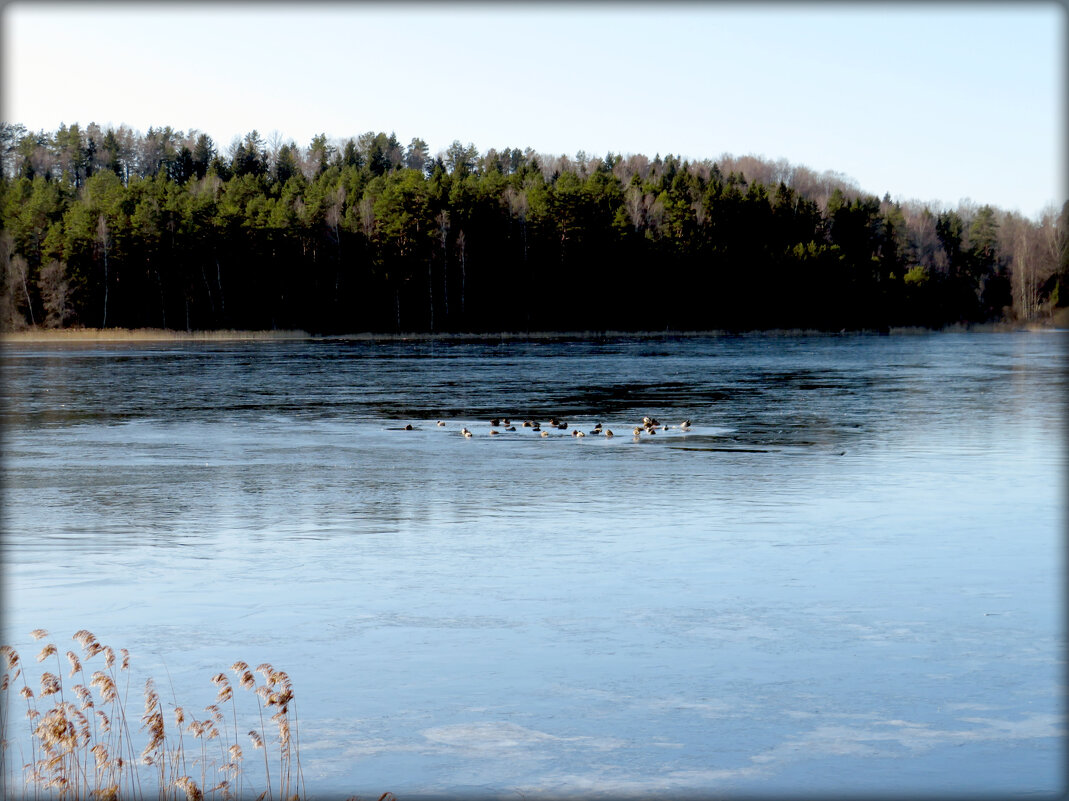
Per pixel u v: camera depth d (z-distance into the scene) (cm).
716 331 19125
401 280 17525
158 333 15900
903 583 1867
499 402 5619
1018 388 6562
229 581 1894
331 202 18575
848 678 1404
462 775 1137
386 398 5847
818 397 5891
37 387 6575
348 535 2284
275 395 6028
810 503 2653
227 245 17312
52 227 17025
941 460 3428
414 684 1388
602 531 2316
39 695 1355
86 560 2058
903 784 1112
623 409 5238
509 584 1866
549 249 18388
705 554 2094
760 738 1224
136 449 3744
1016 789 1101
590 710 1304
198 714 1300
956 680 1398
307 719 1282
